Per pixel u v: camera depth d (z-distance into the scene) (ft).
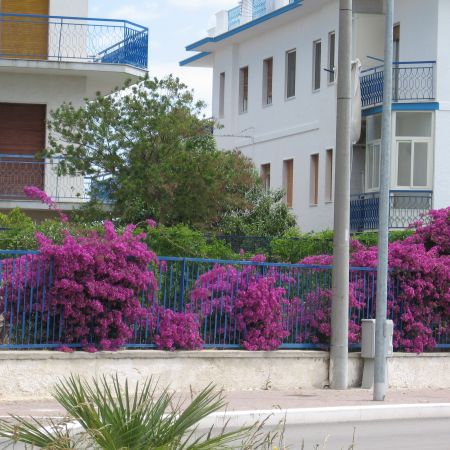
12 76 95.76
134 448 18.65
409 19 120.06
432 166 116.98
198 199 91.45
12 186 94.79
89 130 90.79
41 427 19.53
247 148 151.33
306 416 47.19
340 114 57.82
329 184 129.90
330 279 58.90
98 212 90.48
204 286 54.60
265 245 96.53
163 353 52.44
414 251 61.57
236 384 54.60
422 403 51.93
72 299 50.34
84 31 95.71
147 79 92.12
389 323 53.31
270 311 55.77
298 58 138.51
